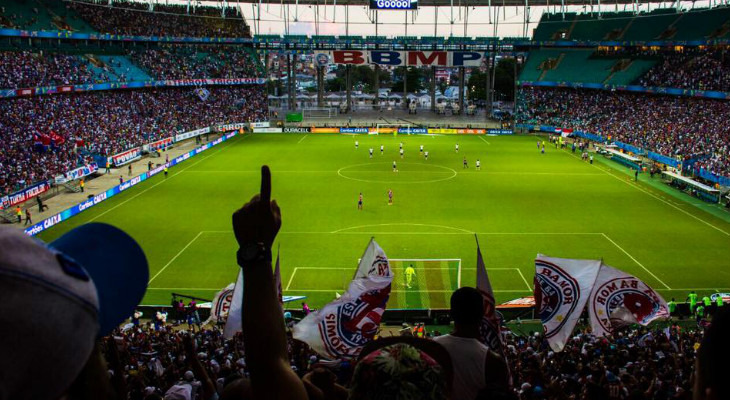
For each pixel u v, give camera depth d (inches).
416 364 117.8
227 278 1827.0
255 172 3393.2
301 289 1744.6
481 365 206.1
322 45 5713.6
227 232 2268.7
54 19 4143.7
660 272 1865.2
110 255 104.0
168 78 4768.7
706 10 4731.8
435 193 2908.5
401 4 5654.5
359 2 5846.5
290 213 2524.6
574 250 2073.1
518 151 4180.6
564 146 4360.2
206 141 4461.1
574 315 707.4
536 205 2682.1
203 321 1502.2
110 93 4335.6
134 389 615.5
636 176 3196.4
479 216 2498.8
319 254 2028.8
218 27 5541.3
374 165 3622.0
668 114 4207.7
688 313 1519.4
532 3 5920.3
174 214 2513.5
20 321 73.4
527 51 5743.1
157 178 3228.3
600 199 2792.8
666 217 2485.2
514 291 1727.4
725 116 3786.9
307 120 5536.4
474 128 5088.6
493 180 3213.6
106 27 4544.8
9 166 2775.6
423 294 1699.1
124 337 1107.9
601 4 6053.2
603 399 396.8
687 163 3164.4
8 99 3435.0
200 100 5049.2
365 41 5782.5
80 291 80.9
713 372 97.0
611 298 735.1
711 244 2134.6
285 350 121.7
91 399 97.4
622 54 5236.2
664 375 702.5
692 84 4195.4
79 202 2625.5
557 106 5128.0
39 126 3348.9
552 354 960.9
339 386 193.5
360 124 5349.4
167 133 4165.8
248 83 5339.6
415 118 5669.3
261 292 119.3
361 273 756.0
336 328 558.3
